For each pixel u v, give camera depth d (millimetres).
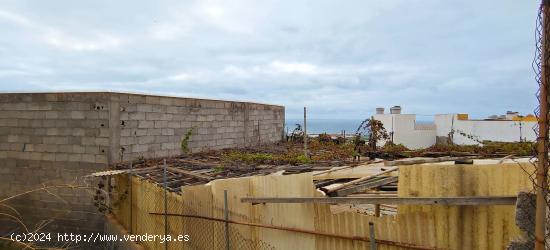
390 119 20000
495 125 18062
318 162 9992
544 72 2482
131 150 12578
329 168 7887
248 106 20406
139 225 8859
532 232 2871
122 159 12133
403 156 10070
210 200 5727
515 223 3221
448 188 3916
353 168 7070
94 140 11820
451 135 17703
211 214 5684
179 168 10797
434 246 3838
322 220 4531
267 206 5043
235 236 5285
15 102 12383
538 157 2572
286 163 10867
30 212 12023
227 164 10969
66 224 11672
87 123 11875
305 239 4652
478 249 3680
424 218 3885
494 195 3732
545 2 2453
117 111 12008
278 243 4918
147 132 13336
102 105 11797
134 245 8461
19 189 12219
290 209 4832
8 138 12430
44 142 12148
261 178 5273
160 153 13945
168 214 6676
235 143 19031
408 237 3934
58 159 12023
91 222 11531
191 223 6211
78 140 11930
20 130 12336
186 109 15406
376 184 5023
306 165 9422
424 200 3680
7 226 12086
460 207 3754
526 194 2914
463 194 3854
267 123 23047
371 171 6465
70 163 11945
